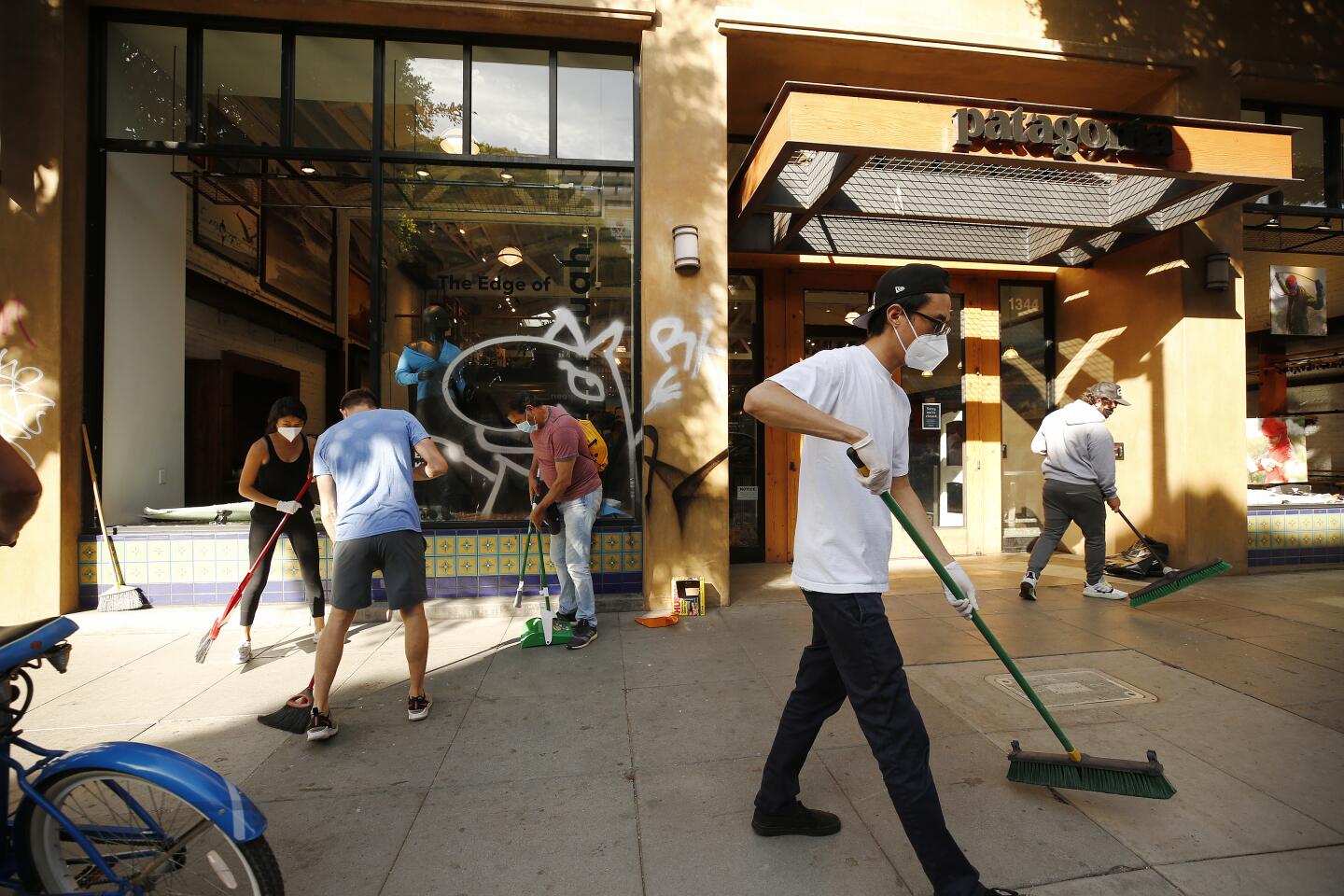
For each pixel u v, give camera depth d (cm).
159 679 354
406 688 339
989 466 698
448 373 509
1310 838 204
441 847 207
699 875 192
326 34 489
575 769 255
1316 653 374
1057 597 511
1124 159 425
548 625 402
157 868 162
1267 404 977
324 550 470
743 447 659
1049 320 716
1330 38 589
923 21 526
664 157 488
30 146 438
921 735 177
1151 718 291
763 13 497
